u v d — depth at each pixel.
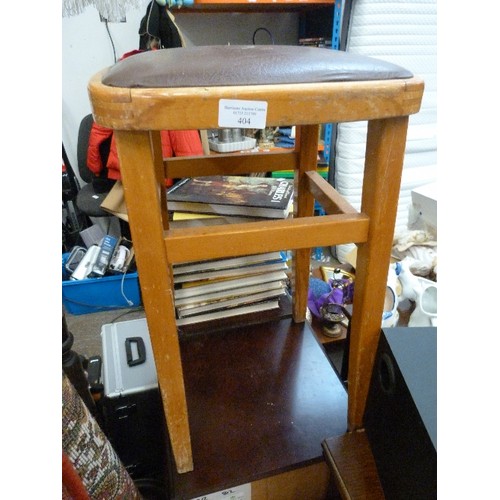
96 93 0.30
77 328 1.30
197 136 1.31
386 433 0.47
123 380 0.71
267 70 0.33
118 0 1.28
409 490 0.41
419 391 0.40
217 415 0.60
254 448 0.56
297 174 0.69
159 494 0.75
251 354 0.72
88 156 1.50
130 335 0.84
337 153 1.49
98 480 0.44
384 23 1.27
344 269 1.22
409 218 1.19
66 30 1.50
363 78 0.35
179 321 0.77
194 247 0.39
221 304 0.78
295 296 0.77
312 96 0.33
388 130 0.38
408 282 0.88
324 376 0.67
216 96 0.31
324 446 0.54
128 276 1.36
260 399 0.63
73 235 1.61
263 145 1.53
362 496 0.48
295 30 1.72
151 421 0.73
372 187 0.42
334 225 0.42
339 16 1.30
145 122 0.31
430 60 1.37
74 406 0.42
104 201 1.31
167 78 0.31
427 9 1.29
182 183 0.81
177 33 1.32
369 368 0.52
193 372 0.68
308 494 0.62
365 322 0.49
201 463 0.54
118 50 1.58
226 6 1.42
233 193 0.74
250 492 0.55
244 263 0.73
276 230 0.41
